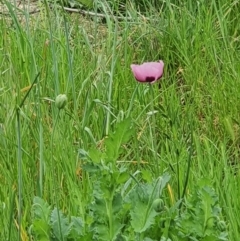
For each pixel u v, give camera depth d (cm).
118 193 208
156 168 249
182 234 212
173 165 277
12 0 468
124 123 207
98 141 307
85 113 310
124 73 371
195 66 386
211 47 394
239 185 269
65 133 305
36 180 277
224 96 354
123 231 213
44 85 339
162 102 351
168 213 215
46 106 330
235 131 333
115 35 356
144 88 352
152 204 203
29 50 368
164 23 418
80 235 210
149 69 238
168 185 254
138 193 214
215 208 215
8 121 305
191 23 414
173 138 307
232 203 260
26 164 286
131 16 429
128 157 312
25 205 260
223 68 381
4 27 399
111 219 206
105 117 319
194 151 308
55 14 412
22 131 300
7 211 254
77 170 280
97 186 211
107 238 206
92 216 212
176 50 409
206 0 441
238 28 423
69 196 263
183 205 250
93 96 344
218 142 327
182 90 383
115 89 348
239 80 362
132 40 422
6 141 297
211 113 348
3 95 330
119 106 345
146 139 309
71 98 349
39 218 220
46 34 392
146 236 211
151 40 414
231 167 289
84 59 384
